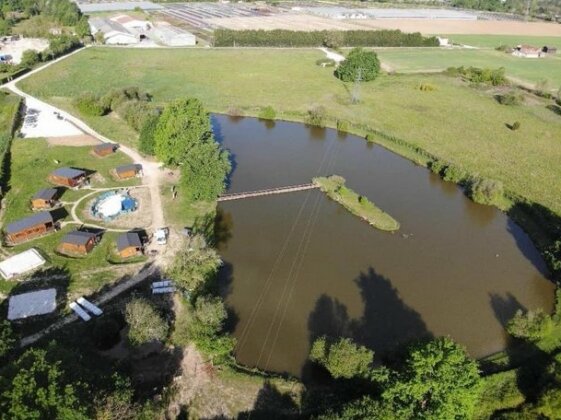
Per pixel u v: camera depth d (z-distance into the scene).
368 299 73.94
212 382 58.50
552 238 89.00
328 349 59.50
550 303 75.19
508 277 80.81
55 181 98.88
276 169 113.38
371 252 85.12
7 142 114.31
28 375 44.03
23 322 65.12
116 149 115.94
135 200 94.38
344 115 145.00
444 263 83.50
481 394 56.16
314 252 84.19
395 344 66.06
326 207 98.50
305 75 183.12
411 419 48.19
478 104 158.75
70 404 43.19
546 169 114.69
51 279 72.94
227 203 97.94
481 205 102.25
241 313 69.94
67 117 135.38
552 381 55.84
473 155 121.00
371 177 112.50
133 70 182.50
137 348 62.28
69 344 62.09
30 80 165.75
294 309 71.12
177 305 69.19
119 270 75.75
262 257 82.12
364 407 49.66
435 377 50.19
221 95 158.38
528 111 153.88
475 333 68.62
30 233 81.88
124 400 48.69
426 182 111.50
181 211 91.94
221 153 100.75
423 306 73.25
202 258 73.88
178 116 101.50
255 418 55.09
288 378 59.59
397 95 164.38
